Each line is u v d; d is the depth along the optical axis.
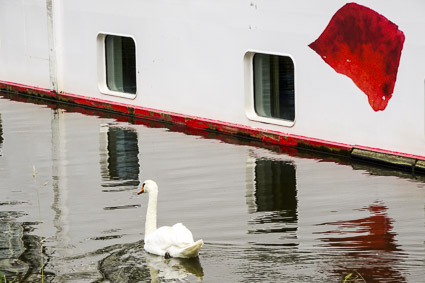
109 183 14.92
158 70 18.77
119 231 12.72
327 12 15.88
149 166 15.76
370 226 12.59
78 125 18.66
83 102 20.36
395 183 14.53
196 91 18.20
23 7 21.22
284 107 17.19
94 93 20.22
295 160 15.94
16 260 11.91
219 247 11.90
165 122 18.78
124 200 14.04
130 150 16.78
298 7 16.23
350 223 12.73
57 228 12.96
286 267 11.20
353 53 15.68
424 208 13.27
